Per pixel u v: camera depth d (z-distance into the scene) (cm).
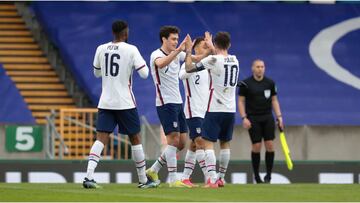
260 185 4253
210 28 7325
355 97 7131
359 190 3788
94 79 6944
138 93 6862
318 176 5559
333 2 7512
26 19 7325
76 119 6178
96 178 5394
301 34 7394
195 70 3797
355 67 7288
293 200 3152
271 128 5031
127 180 5406
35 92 7000
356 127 6347
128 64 3691
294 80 7156
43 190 3541
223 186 4034
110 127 3734
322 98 7088
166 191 3544
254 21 7412
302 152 6294
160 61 3759
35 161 5403
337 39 7406
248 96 5019
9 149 6066
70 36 7125
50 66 7106
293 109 7000
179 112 3997
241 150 6147
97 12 7256
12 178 5394
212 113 3866
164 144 5691
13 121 6688
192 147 4169
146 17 7288
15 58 7125
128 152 6119
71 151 6172
